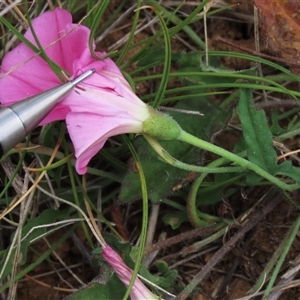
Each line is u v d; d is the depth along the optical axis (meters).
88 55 0.17
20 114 0.16
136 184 0.19
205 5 0.20
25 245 0.20
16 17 0.20
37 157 0.20
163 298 0.19
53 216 0.20
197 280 0.19
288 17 0.20
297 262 0.20
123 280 0.18
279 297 0.20
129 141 0.19
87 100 0.16
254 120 0.19
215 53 0.20
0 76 0.17
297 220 0.19
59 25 0.18
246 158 0.20
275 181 0.19
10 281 0.19
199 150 0.20
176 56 0.20
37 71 0.18
